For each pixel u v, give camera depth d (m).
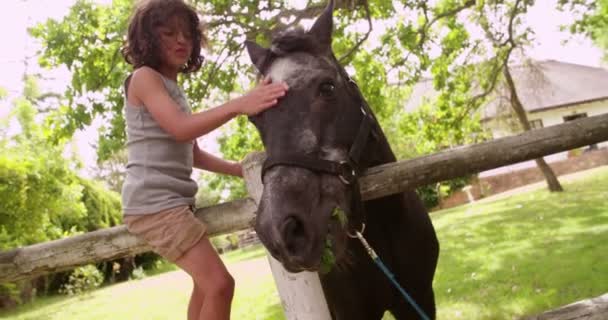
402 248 2.62
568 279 6.03
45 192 12.14
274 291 8.97
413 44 8.55
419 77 9.02
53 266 2.23
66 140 6.75
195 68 2.35
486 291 6.25
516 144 2.21
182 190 2.07
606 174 17.44
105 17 6.69
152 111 1.97
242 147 8.61
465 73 12.02
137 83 2.01
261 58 2.21
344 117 2.07
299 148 1.87
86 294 15.61
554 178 15.39
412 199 2.81
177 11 2.12
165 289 12.84
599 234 8.07
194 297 2.28
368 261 2.50
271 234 1.71
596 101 28.48
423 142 13.16
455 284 6.84
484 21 11.09
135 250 2.22
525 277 6.49
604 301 1.79
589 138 2.24
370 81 8.58
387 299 2.64
